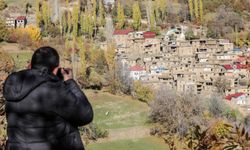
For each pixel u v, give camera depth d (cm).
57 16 12319
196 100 5328
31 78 410
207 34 11988
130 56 9750
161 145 5175
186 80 8525
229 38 11812
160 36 11731
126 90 7194
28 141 400
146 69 9038
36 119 401
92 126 5209
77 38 10688
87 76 7700
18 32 9738
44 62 427
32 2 13088
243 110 7175
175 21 12900
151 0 13362
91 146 5116
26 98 403
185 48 10262
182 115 5009
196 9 12888
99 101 6862
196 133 636
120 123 5962
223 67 8894
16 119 404
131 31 11644
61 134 405
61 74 441
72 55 8256
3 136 688
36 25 11300
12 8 12812
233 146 614
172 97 5438
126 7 13225
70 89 414
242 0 13950
